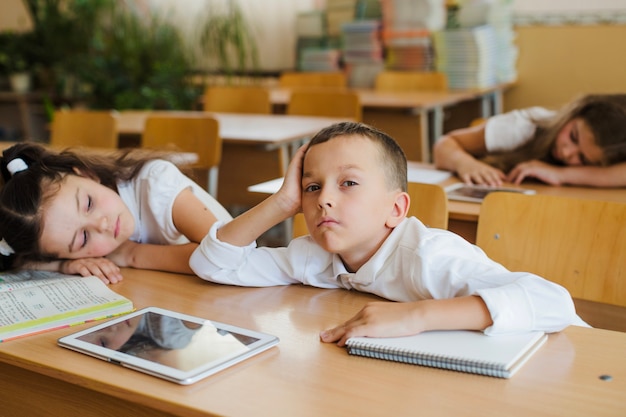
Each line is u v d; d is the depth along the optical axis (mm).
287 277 1471
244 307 1368
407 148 4469
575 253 1667
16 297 1425
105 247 1622
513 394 988
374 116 4531
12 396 1335
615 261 1624
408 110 4391
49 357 1159
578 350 1127
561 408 950
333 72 5434
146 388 1027
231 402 980
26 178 1578
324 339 1183
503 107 5332
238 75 5996
